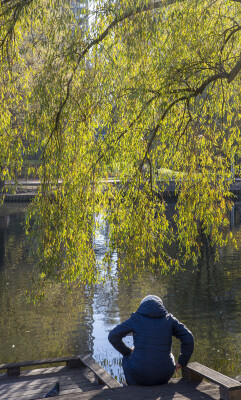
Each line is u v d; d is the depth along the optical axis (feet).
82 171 24.63
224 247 68.80
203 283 48.19
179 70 24.59
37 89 23.53
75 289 46.55
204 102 26.94
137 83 23.95
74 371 18.85
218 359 28.43
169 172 26.53
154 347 13.39
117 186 25.81
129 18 23.66
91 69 24.79
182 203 26.40
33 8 23.95
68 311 39.42
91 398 12.81
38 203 24.29
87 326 35.65
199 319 36.58
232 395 12.31
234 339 31.96
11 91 24.80
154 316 13.60
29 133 24.29
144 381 13.47
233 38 26.63
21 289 47.73
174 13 24.81
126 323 13.71
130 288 46.60
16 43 24.95
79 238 24.77
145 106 23.72
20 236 85.81
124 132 24.56
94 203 24.94
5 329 35.14
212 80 24.61
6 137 24.50
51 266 24.52
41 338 33.24
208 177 26.53
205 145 27.22
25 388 16.89
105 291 45.80
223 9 27.81
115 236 25.45
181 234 26.81
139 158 25.29
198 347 30.63
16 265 60.44
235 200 138.31
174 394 12.95
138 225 25.30
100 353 30.01
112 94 24.63
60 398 12.97
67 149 24.61
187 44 25.75
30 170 24.64
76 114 24.38
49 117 23.89
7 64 24.49
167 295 44.11
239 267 55.57
